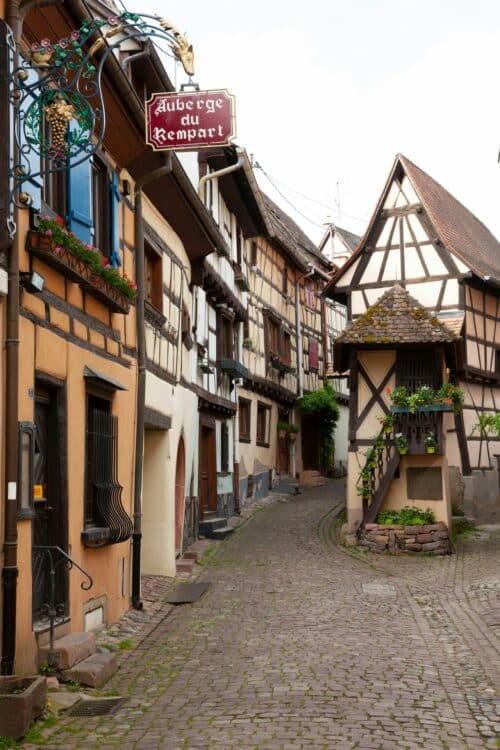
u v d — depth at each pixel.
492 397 22.67
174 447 14.14
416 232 21.94
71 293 8.48
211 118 10.25
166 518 13.43
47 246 7.29
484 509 21.25
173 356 14.13
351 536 17.45
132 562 10.90
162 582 12.82
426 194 22.94
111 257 9.95
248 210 22.20
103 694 7.06
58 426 8.09
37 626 7.49
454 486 20.58
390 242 22.19
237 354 22.00
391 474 17.42
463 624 9.98
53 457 8.09
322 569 14.33
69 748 5.57
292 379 29.30
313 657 8.13
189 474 16.25
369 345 18.14
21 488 6.84
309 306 32.09
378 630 9.54
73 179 8.55
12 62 6.86
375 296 22.17
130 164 10.93
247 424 23.61
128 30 11.45
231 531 18.53
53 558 8.02
